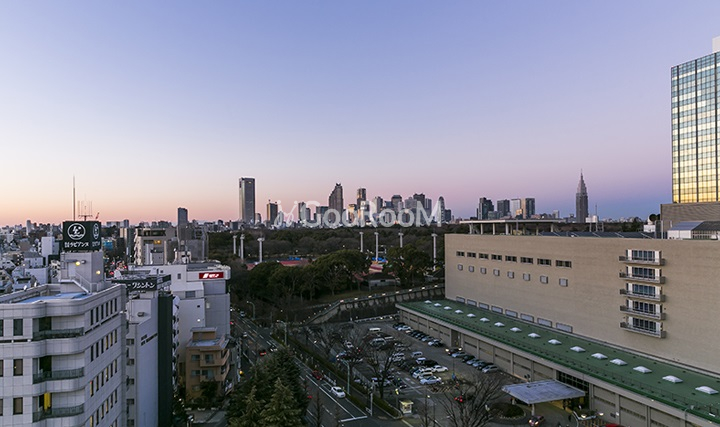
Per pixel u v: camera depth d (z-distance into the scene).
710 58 138.25
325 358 96.56
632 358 71.88
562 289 89.56
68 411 42.84
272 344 109.38
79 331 43.69
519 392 66.50
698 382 60.56
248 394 58.47
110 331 51.44
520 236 101.62
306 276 142.38
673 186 149.75
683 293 66.56
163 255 130.62
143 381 61.56
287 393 54.19
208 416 71.62
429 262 158.88
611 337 78.44
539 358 75.62
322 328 114.06
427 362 90.62
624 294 75.25
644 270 72.62
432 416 66.88
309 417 68.31
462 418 60.41
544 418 65.00
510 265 104.44
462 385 76.06
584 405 67.38
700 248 64.25
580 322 85.19
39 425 41.94
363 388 79.12
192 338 82.75
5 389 41.25
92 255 55.25
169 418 67.50
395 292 147.62
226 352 80.25
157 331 67.31
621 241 76.56
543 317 94.44
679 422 53.69
